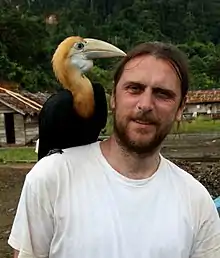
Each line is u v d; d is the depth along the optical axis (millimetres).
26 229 964
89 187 957
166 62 952
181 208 979
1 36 17156
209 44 24438
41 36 18359
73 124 1324
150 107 929
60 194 951
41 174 961
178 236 958
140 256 933
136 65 948
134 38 22406
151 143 947
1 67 15336
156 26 25188
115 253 926
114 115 968
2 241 3533
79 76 1336
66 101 1313
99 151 1003
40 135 1389
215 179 5129
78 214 937
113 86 991
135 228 941
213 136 9734
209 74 21109
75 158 989
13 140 9367
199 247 1012
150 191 972
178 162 6414
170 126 963
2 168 6762
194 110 14109
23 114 9211
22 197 978
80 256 928
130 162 968
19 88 14844
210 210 1015
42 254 975
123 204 951
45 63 17484
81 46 1354
